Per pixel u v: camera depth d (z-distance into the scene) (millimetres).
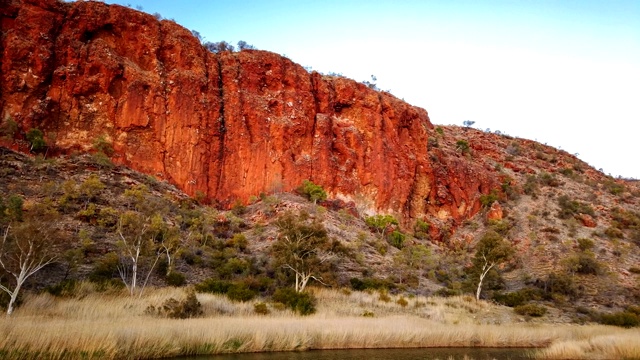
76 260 32344
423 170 78250
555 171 102188
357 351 24312
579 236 66312
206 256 42625
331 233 52094
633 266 58219
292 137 65500
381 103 79250
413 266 53156
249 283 36938
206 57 65188
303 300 32188
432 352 25578
